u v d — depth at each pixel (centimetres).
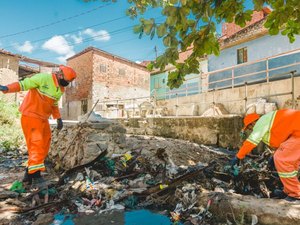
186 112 1288
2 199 336
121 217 300
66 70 380
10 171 482
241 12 307
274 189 376
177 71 329
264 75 1298
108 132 466
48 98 373
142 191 358
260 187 364
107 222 284
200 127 823
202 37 286
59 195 350
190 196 351
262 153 561
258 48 1354
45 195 337
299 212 265
